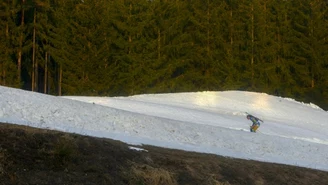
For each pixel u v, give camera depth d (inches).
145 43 2063.2
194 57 2166.6
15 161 402.3
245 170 585.0
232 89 2142.0
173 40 2135.8
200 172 525.3
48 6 1977.1
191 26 2253.9
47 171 408.8
